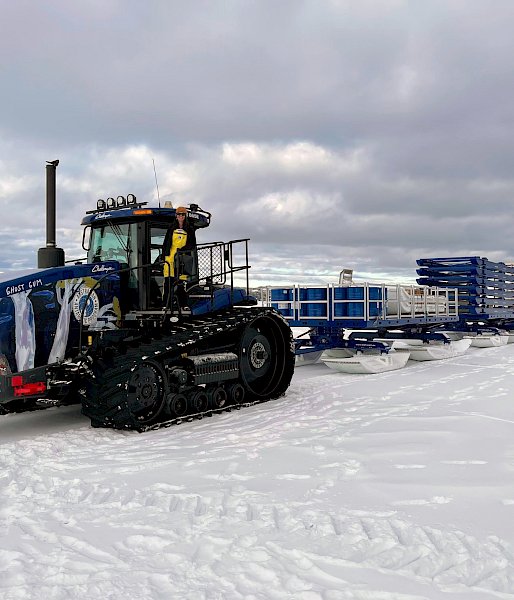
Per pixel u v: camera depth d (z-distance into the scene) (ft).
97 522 12.17
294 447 17.90
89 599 8.91
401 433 19.40
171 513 12.59
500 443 17.89
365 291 36.14
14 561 10.28
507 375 34.73
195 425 21.75
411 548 10.55
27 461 16.98
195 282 24.06
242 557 10.35
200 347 24.36
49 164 22.04
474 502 12.78
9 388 19.34
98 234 24.30
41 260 22.11
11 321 19.72
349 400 26.50
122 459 16.99
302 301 37.88
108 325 22.39
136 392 20.77
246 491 13.79
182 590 9.19
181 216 22.93
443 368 38.91
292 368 27.86
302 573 9.77
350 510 12.45
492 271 57.11
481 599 8.86
